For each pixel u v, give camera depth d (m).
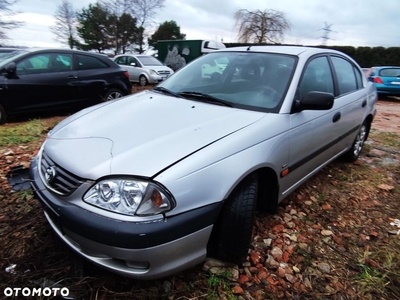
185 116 2.33
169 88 3.08
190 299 1.93
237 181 1.97
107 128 2.18
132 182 1.69
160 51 19.28
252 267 2.25
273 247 2.47
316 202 3.26
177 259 1.78
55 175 1.91
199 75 3.12
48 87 5.91
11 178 2.96
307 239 2.64
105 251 1.68
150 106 2.57
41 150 2.30
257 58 3.03
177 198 1.71
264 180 2.48
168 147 1.90
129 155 1.82
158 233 1.65
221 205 1.89
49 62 6.04
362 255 2.50
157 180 1.69
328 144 3.25
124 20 31.62
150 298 1.92
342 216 3.05
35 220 2.55
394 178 4.08
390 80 12.41
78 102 6.42
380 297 2.11
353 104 3.67
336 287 2.16
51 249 2.24
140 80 14.13
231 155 1.98
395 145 5.63
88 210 1.72
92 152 1.90
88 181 1.75
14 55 5.92
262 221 2.79
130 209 1.66
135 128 2.15
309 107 2.52
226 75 2.96
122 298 1.91
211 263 2.19
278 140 2.33
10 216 2.60
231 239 2.07
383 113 9.63
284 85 2.66
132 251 1.64
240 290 2.04
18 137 4.59
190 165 1.80
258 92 2.66
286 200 3.21
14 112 5.63
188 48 17.59
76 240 1.79
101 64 6.81
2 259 2.13
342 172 4.12
